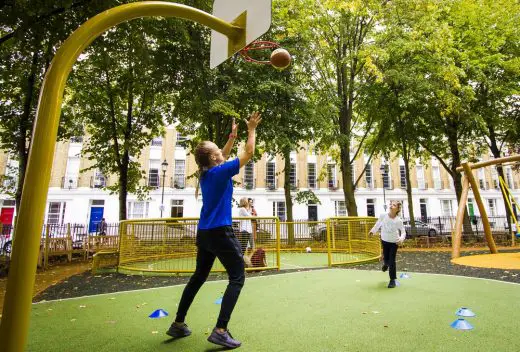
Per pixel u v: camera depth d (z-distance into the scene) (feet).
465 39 58.39
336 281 21.26
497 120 59.93
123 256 29.45
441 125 62.03
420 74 54.49
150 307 15.17
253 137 10.07
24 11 23.72
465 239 57.88
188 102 49.16
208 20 9.14
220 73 46.85
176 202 103.04
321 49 55.31
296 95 52.60
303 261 34.24
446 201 125.18
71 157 97.45
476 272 24.00
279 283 20.88
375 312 13.25
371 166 120.06
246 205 31.50
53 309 15.10
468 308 13.71
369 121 65.82
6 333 5.29
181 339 10.32
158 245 29.04
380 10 52.24
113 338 10.61
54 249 40.57
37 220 5.71
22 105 44.45
